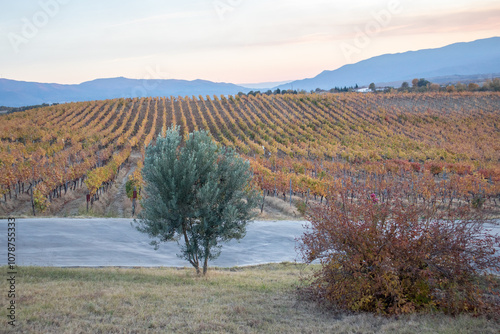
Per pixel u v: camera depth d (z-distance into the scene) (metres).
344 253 8.08
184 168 10.23
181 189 10.22
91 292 8.30
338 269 8.06
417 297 7.52
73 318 6.59
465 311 7.29
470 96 90.75
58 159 36.22
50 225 15.73
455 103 85.56
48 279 9.70
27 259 12.20
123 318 6.73
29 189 27.78
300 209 23.25
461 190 27.33
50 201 24.61
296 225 18.05
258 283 10.05
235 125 62.59
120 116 71.69
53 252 13.04
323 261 8.37
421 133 66.25
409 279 7.64
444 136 65.38
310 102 84.56
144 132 60.16
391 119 75.06
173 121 64.12
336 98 89.25
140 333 6.11
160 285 9.54
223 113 76.25
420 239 7.68
